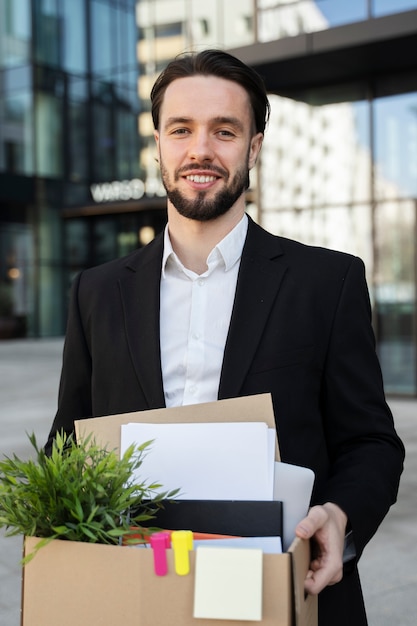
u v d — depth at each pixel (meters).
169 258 1.53
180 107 1.43
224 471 1.22
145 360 1.48
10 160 22.12
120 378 1.50
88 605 1.06
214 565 1.00
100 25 22.06
